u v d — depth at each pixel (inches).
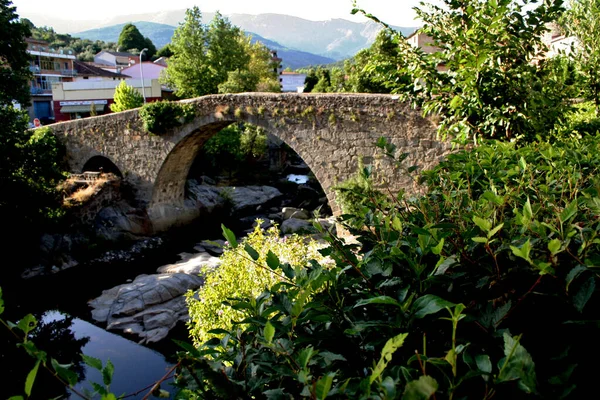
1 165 670.5
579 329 59.2
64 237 761.6
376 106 636.1
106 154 925.2
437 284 69.6
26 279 681.6
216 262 720.3
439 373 57.2
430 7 221.8
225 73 1524.4
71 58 2215.8
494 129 209.9
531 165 113.0
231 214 1117.7
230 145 1304.1
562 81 220.7
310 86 2413.9
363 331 63.5
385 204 108.1
